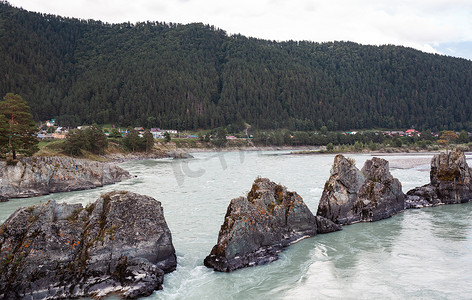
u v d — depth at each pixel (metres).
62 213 15.92
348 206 24.66
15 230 14.27
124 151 116.31
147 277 14.16
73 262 14.05
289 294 13.93
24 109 53.12
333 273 15.92
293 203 20.98
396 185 27.56
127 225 15.41
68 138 86.00
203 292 14.16
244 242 17.09
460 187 30.58
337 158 25.73
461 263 16.77
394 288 14.30
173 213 27.84
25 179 39.81
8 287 12.94
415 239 20.61
